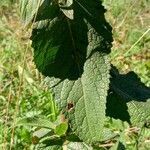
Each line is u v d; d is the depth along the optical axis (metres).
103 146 0.85
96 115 0.59
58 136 0.70
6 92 1.43
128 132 1.04
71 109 0.60
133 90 0.68
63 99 0.60
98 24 0.60
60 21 0.59
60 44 0.60
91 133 0.59
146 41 1.86
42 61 0.60
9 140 1.19
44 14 0.58
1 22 2.05
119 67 1.68
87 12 0.59
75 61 0.60
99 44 0.60
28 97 1.39
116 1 2.03
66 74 0.60
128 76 0.69
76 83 0.60
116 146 0.73
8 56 1.71
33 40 0.59
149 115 0.67
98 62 0.60
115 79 0.68
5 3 2.32
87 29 0.60
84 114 0.60
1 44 1.88
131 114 0.67
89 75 0.60
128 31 1.93
